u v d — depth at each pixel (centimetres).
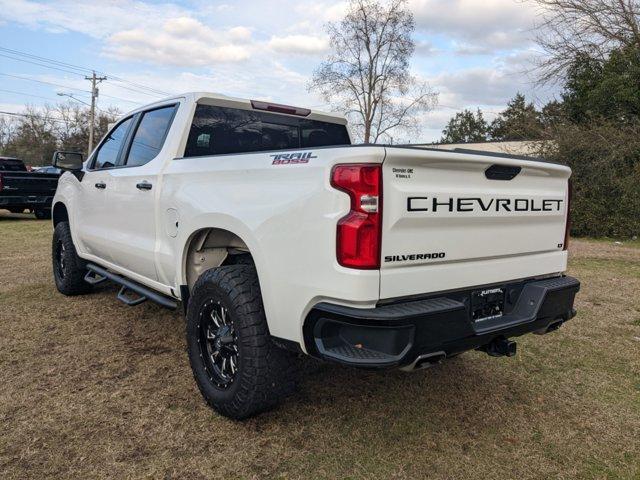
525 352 425
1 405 308
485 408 323
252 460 259
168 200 340
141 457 259
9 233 1112
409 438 284
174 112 377
